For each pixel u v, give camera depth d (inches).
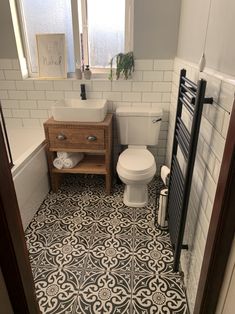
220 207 36.6
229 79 38.5
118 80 95.7
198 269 50.3
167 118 100.3
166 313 54.5
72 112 85.1
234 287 37.1
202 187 49.9
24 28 95.0
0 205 31.8
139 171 79.5
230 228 37.3
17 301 39.9
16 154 90.4
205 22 53.6
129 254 69.4
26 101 102.1
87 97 99.6
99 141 87.2
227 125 38.1
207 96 48.6
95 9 90.3
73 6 88.0
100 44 95.4
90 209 88.6
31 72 102.2
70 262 66.9
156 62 92.0
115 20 91.4
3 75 98.1
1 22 89.9
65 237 75.5
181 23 82.0
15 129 105.6
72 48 96.6
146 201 90.9
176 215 61.2
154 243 73.1
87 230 78.4
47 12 92.3
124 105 99.7
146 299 57.4
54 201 93.0
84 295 58.2
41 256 68.7
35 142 93.5
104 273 63.7
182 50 79.4
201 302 45.1
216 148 42.7
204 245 47.1
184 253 63.4
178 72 83.0
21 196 74.0
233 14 38.0
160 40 89.0
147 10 85.3
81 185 103.7
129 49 94.3
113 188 101.7
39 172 87.3
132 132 94.9
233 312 37.2
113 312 54.7
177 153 70.6
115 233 77.1
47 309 55.2
